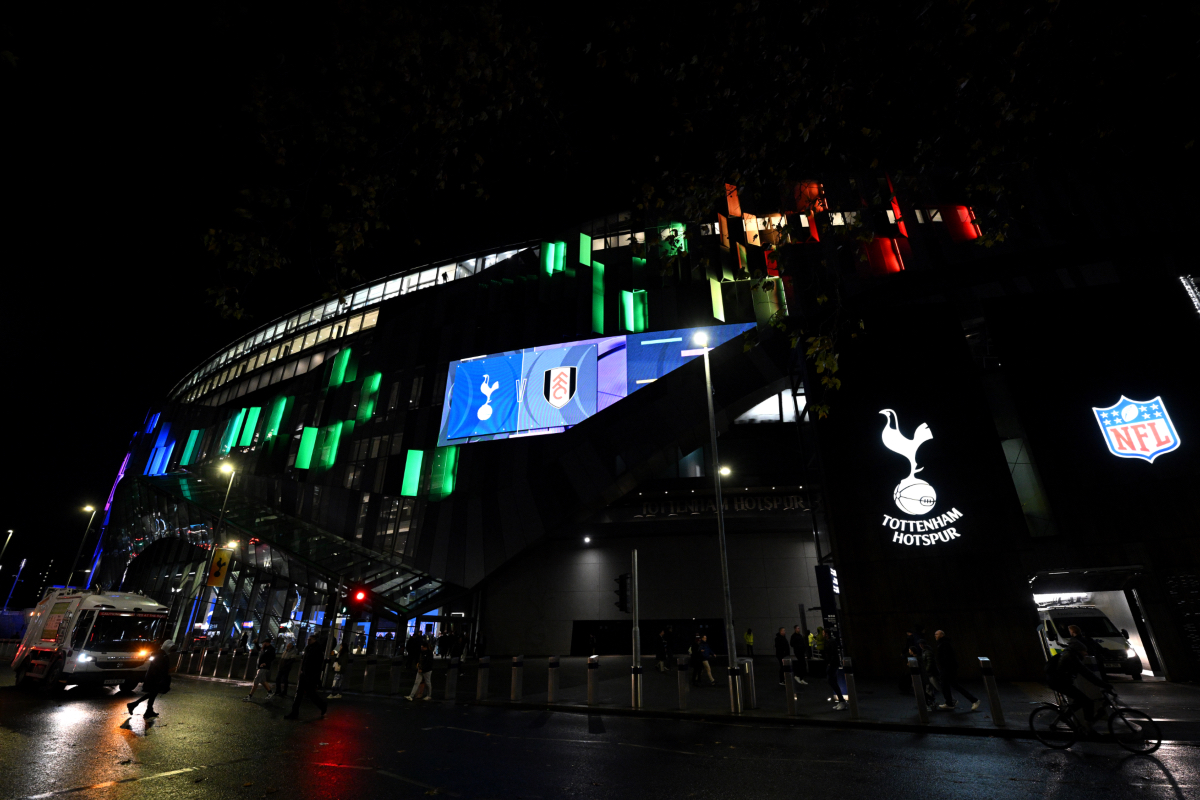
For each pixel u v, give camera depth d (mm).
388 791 6617
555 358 36250
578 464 32406
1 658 30781
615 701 14734
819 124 8219
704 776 7379
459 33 7457
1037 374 21203
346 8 7148
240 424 50469
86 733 10078
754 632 30594
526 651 31594
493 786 6859
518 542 32250
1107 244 27359
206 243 7719
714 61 8078
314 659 12688
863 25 7582
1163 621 17516
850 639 19375
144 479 48500
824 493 21500
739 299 35062
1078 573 18078
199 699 15375
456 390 38219
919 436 21172
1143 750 8523
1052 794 6449
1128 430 19734
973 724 10750
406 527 35250
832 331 9547
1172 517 18453
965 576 19141
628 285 37500
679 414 31422
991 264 27906
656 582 32156
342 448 40438
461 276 45906
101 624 17109
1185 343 20359
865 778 7266
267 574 39844
